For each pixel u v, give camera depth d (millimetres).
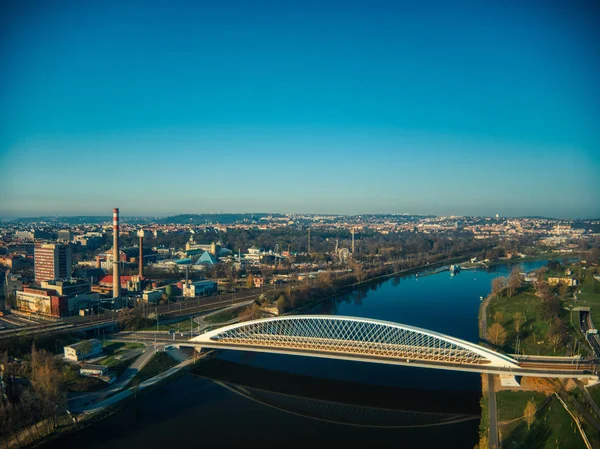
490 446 149500
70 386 199375
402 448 158875
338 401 197750
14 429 163625
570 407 170000
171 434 169250
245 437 167375
